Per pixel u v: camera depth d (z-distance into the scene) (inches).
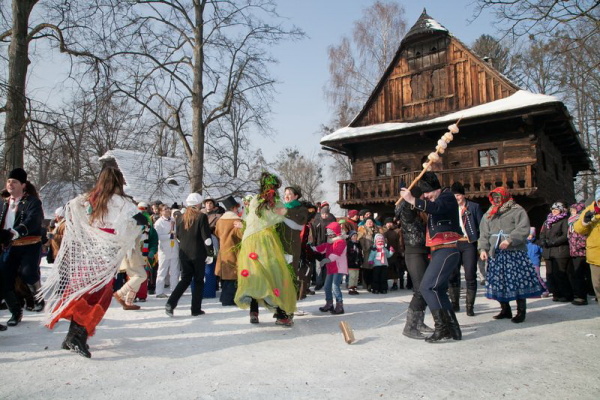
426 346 170.2
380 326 211.6
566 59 380.8
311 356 154.8
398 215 199.9
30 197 212.4
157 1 635.5
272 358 152.1
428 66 871.7
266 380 128.4
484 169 716.0
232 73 690.2
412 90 892.6
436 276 177.8
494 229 227.3
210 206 341.1
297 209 215.5
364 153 916.6
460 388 121.4
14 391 118.8
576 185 1421.0
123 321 225.6
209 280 331.6
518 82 852.0
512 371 136.9
